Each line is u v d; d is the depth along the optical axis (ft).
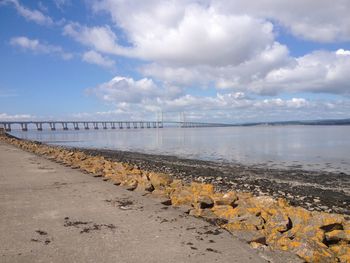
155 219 24.52
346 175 73.26
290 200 45.37
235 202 27.14
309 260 17.44
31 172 49.85
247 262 17.35
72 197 31.83
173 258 17.83
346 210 41.09
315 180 66.33
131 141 253.65
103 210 27.04
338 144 182.91
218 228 22.47
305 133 372.99
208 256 18.07
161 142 231.71
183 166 87.15
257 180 63.93
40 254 18.29
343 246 18.71
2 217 25.11
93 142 240.94
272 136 301.22
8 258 17.78
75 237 20.86
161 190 33.60
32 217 25.11
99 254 18.30
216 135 352.08
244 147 167.02
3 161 66.74
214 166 89.76
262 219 22.66
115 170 48.70
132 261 17.46
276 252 18.53
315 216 21.39
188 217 25.04
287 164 96.27
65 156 71.31
